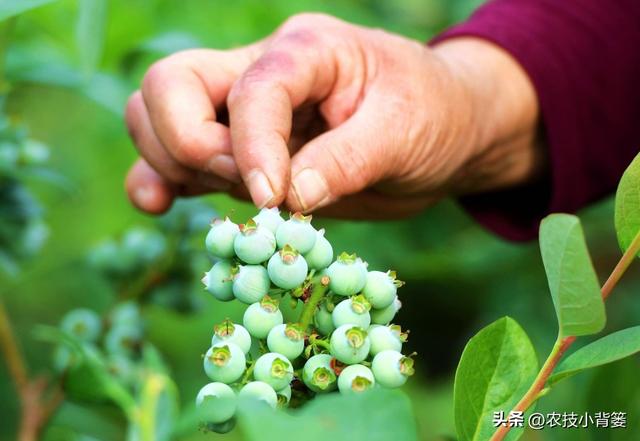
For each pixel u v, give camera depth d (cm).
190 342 119
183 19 114
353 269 58
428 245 122
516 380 58
